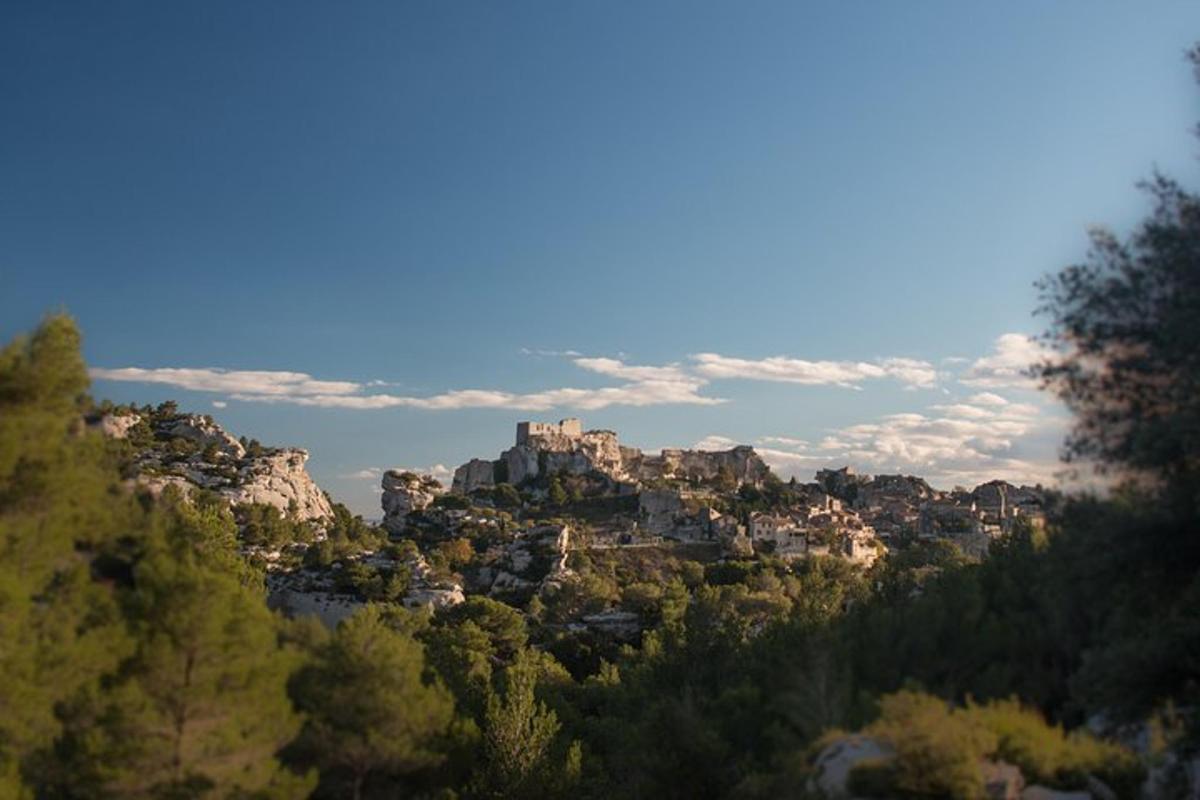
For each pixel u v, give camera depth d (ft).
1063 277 79.20
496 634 372.38
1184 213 74.28
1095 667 82.99
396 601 452.76
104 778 80.84
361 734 107.24
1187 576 77.46
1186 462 72.13
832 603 206.59
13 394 90.99
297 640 119.03
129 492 110.32
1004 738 84.12
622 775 153.79
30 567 87.86
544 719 163.63
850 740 89.04
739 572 552.82
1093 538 77.30
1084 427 77.30
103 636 88.94
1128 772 83.87
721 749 111.34
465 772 133.59
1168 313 71.72
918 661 104.53
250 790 86.58
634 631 404.16
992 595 127.03
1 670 80.23
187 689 86.94
